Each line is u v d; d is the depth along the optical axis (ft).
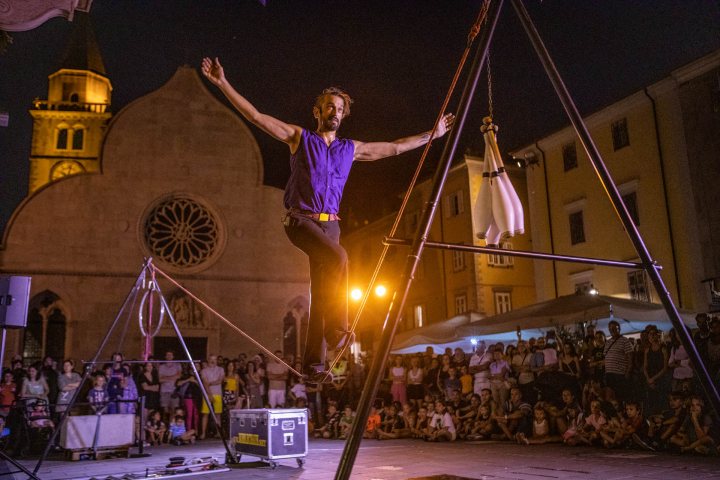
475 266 95.50
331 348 10.66
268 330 87.35
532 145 90.43
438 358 51.98
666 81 70.95
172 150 89.66
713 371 31.09
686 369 32.22
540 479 23.61
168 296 84.58
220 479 27.37
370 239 125.39
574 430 36.17
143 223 86.02
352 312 107.14
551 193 88.22
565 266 84.28
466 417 44.39
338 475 7.22
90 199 84.79
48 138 147.84
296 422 31.12
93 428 37.65
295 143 10.59
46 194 83.35
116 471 31.60
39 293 80.38
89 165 146.92
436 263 105.29
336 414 55.42
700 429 29.99
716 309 64.18
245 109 10.00
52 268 81.25
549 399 40.52
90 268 82.53
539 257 9.53
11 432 44.11
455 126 8.54
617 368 36.76
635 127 75.51
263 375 61.93
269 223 91.25
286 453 30.53
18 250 80.84
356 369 60.54
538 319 47.11
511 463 28.89
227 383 58.59
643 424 33.30
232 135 92.63
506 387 44.34
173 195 88.38
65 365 50.01
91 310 81.20
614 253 76.95
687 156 68.69
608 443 33.86
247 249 89.40
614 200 9.93
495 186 11.07
